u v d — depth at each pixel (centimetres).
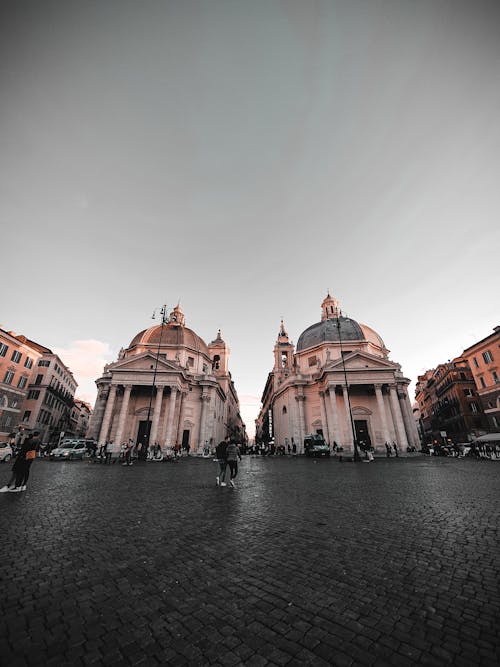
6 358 4128
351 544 521
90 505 830
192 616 314
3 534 566
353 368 3678
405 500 888
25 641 273
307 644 270
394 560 451
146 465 2322
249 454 5188
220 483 1227
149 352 3625
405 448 3438
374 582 384
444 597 344
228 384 6316
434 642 269
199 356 4631
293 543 529
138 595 355
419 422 7900
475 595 346
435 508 776
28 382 4550
